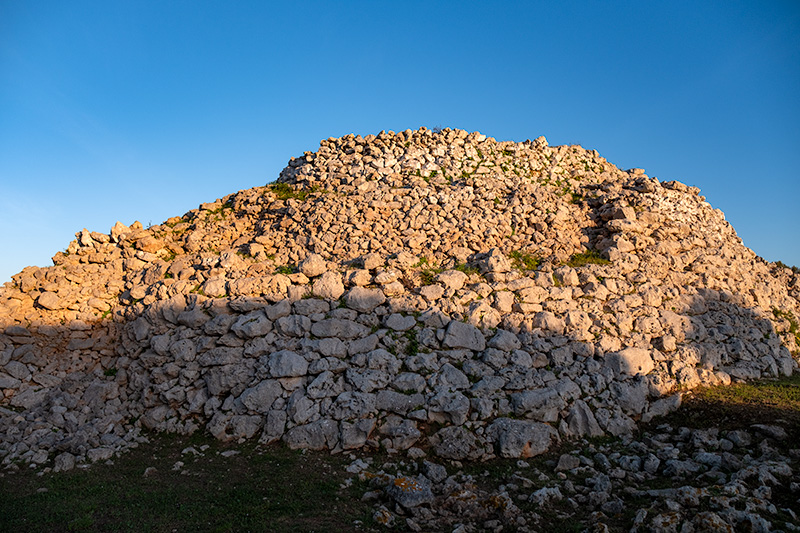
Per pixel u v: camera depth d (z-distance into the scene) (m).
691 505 8.04
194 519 8.55
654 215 16.89
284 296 13.72
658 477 9.93
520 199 17.86
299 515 8.64
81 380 13.52
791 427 10.51
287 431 11.66
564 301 14.04
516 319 13.52
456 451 10.91
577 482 9.98
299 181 20.02
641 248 15.97
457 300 13.66
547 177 19.95
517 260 15.30
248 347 12.80
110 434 12.20
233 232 17.56
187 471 10.59
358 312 13.41
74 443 11.55
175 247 16.61
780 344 15.40
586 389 12.44
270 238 16.33
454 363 12.63
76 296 14.68
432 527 8.35
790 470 8.99
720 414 11.65
